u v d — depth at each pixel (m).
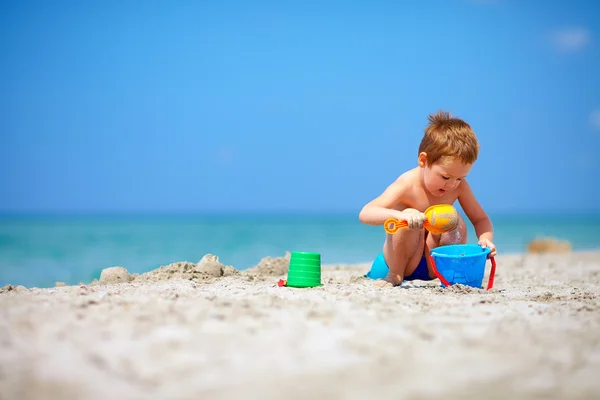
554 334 2.69
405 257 4.84
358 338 2.52
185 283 4.83
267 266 6.30
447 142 4.53
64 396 1.94
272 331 2.61
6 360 2.23
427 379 2.07
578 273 7.14
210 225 43.22
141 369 2.15
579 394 1.97
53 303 3.24
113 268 5.30
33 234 26.66
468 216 5.21
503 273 7.21
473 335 2.64
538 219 73.88
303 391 1.97
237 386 2.01
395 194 4.82
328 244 19.91
